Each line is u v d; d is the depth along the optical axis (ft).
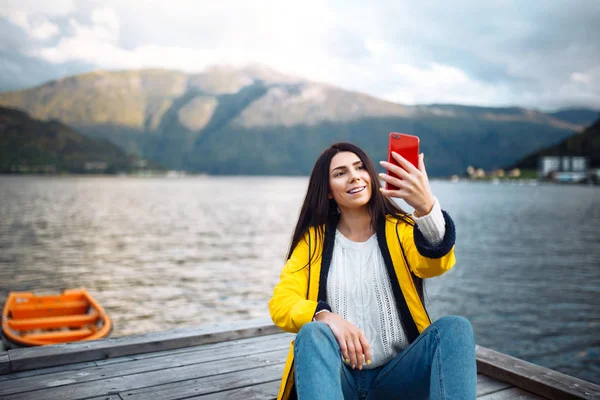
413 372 5.63
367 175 6.34
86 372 8.96
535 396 8.24
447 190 508.53
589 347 36.88
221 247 89.35
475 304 49.57
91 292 51.29
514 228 128.06
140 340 10.08
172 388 8.30
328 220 6.72
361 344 5.46
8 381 8.54
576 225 136.15
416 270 5.89
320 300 6.33
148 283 56.34
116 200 251.39
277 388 8.36
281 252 83.41
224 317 41.50
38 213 164.66
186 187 518.37
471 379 5.03
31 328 26.04
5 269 64.90
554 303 49.93
